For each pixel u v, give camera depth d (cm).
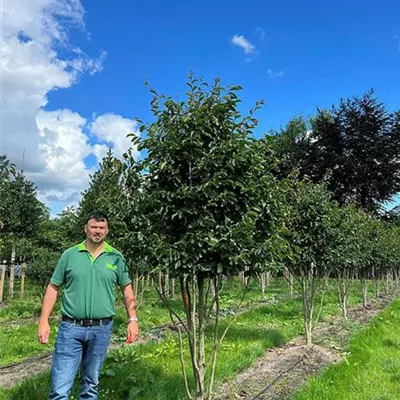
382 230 1834
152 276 449
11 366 711
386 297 2031
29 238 1365
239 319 1158
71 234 1104
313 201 853
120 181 450
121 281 424
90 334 398
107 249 420
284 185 498
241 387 577
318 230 851
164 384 560
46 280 1255
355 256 1105
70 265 404
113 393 534
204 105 432
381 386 588
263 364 696
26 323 1156
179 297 1648
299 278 996
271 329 1012
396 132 3325
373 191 3325
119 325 1016
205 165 414
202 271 423
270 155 480
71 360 391
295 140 3581
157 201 419
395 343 866
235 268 429
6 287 2269
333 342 883
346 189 3347
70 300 398
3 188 838
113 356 664
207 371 618
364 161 3294
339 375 618
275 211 463
